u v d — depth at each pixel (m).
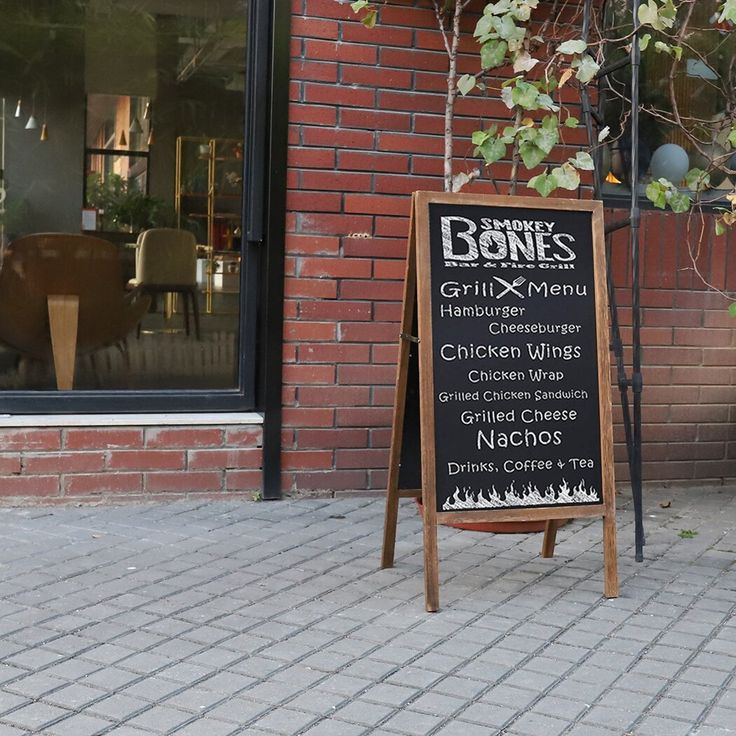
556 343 4.46
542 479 4.38
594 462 4.45
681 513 5.84
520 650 3.78
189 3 5.69
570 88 5.98
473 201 4.41
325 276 5.77
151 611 4.10
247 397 5.87
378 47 5.73
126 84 5.66
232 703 3.31
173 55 5.69
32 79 5.55
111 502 5.62
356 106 5.73
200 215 5.78
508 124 5.91
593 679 3.54
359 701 3.34
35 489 5.52
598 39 5.98
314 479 5.88
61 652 3.68
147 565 4.66
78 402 5.67
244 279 5.83
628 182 6.34
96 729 3.11
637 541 4.89
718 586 4.55
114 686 3.41
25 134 5.56
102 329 5.73
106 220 5.69
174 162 5.73
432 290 4.32
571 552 5.03
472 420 4.32
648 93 6.43
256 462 5.79
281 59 5.61
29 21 5.53
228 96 5.75
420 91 5.80
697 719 3.26
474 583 4.53
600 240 4.57
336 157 5.73
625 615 4.17
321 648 3.77
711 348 6.41
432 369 4.27
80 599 4.21
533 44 5.22
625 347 6.27
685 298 6.34
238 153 5.78
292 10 5.61
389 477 4.65
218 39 5.71
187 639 3.83
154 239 5.75
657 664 3.68
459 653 3.74
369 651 3.75
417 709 3.29
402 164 5.81
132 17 5.64
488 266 4.40
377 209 5.80
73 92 5.61
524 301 4.43
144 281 5.76
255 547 4.97
